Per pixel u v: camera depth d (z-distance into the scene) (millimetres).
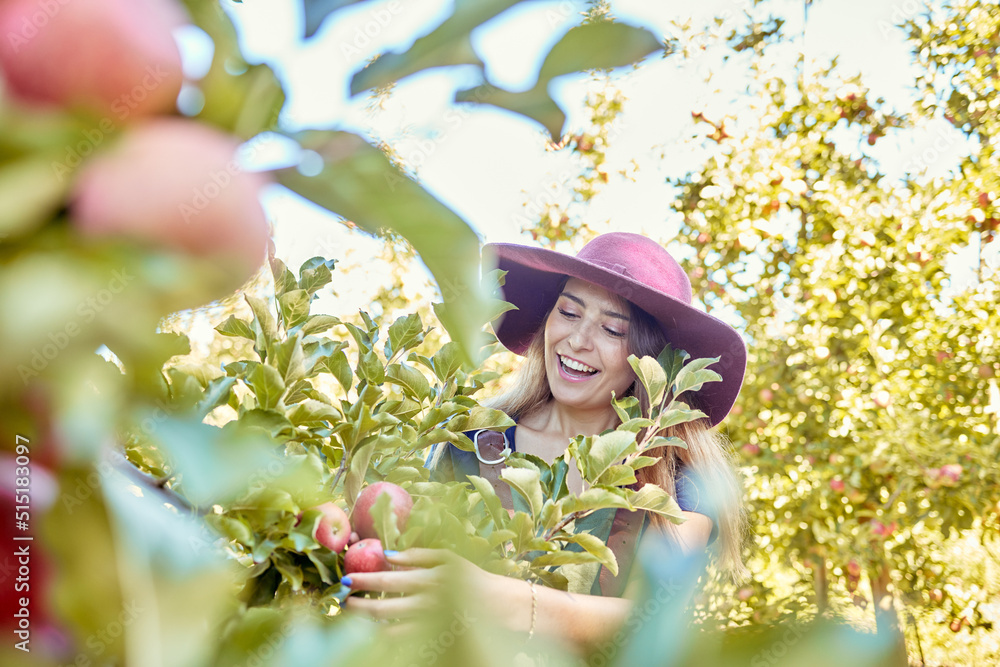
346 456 949
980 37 4414
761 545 3857
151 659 201
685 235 4781
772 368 4398
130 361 197
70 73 206
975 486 3904
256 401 809
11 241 197
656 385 1185
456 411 1112
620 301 1873
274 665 231
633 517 1541
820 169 4629
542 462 1111
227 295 223
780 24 4359
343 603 729
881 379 4203
